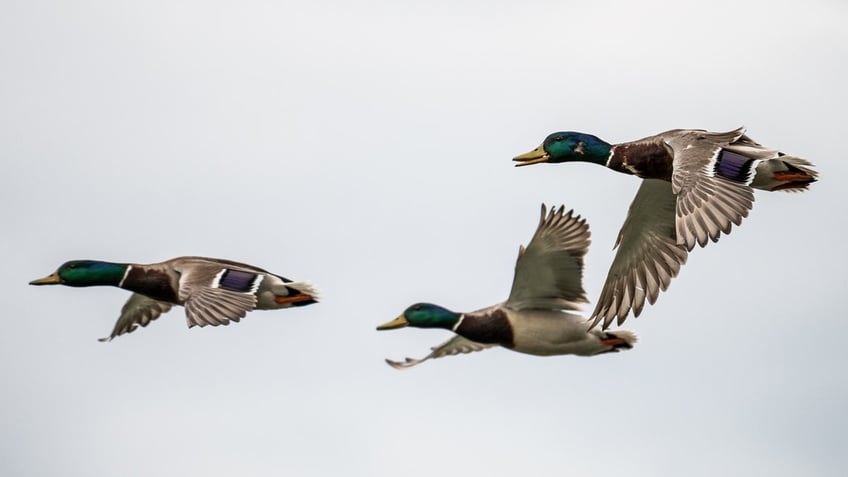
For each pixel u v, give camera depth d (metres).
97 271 19.34
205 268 18.84
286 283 18.58
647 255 16.20
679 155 14.62
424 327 19.12
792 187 15.95
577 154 16.75
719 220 13.90
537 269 17.84
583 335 17.92
